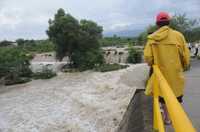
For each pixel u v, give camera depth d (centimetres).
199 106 691
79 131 1831
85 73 4466
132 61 5281
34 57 6781
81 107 2322
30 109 2480
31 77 4472
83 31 5088
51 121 2102
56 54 5256
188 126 199
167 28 449
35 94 3119
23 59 4625
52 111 2353
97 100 2412
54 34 5125
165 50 443
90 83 3419
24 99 2919
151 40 451
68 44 5038
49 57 6844
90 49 5144
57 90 3216
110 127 1733
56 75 4519
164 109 455
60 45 5094
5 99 2989
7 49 4809
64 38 4997
